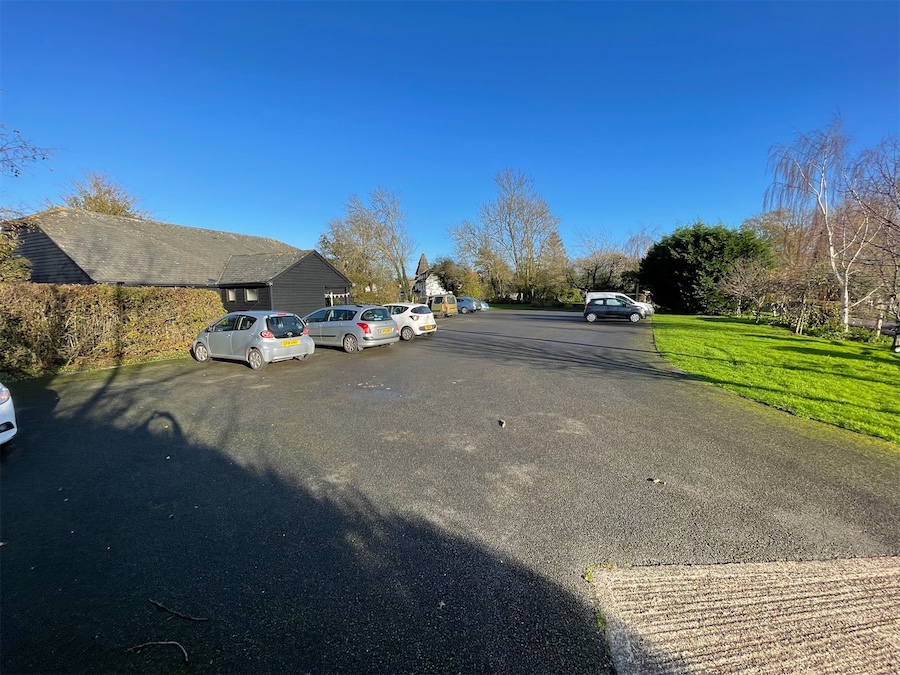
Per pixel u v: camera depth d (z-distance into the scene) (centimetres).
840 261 1572
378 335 1212
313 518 325
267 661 200
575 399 669
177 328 1172
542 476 394
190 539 299
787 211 1941
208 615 229
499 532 303
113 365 1014
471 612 228
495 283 4994
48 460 443
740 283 2153
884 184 1012
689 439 488
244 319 993
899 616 226
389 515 328
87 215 2147
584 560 272
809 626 220
